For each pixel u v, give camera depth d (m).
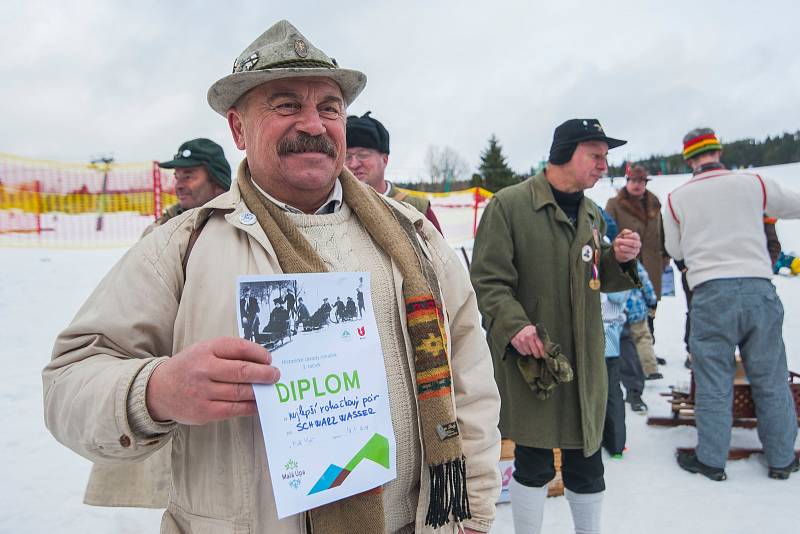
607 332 3.44
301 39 1.23
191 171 3.26
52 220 17.12
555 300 2.33
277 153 1.21
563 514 2.96
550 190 2.40
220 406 0.89
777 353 3.27
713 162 3.47
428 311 1.26
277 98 1.21
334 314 1.08
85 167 17.64
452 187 40.06
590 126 2.30
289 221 1.19
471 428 1.40
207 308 1.08
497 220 2.41
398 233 1.33
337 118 1.28
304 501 0.97
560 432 2.29
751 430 3.95
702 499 3.05
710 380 3.32
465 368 1.45
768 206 3.28
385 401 1.11
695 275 3.40
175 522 1.15
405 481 1.24
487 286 2.33
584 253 2.29
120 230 16.98
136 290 1.07
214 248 1.13
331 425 1.02
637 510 2.95
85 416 0.94
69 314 7.27
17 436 3.85
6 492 3.10
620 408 3.57
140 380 0.92
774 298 3.25
